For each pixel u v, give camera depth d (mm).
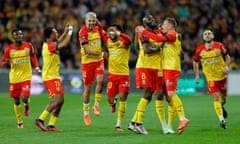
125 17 74000
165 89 33156
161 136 31578
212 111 46250
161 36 31828
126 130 34719
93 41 35531
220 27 74500
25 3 76188
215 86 36781
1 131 34406
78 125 37281
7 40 72000
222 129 34906
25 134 33000
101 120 40031
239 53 71625
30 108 48969
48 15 74750
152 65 32469
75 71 65312
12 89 36688
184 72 64375
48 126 34625
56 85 34344
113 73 35062
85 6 76500
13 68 36812
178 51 32219
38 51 69062
